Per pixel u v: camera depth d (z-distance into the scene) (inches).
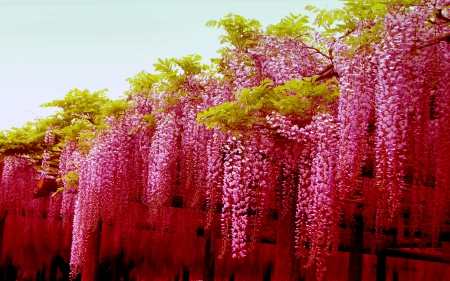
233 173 190.4
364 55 162.2
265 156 205.5
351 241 259.1
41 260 478.9
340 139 162.9
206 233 314.7
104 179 263.9
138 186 274.8
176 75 249.6
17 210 401.7
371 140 175.5
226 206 190.7
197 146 245.9
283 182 207.3
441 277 437.1
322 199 163.8
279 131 182.7
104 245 389.4
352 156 159.2
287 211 206.8
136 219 334.0
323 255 165.3
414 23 149.4
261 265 436.1
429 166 175.0
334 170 163.3
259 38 212.1
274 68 206.1
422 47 152.0
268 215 231.9
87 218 265.6
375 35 158.7
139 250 400.2
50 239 447.5
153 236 393.4
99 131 271.1
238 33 211.0
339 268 417.4
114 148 268.2
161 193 250.7
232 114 184.5
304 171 183.8
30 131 349.4
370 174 194.7
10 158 373.1
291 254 208.4
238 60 214.5
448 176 168.4
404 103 149.9
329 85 181.2
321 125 168.4
